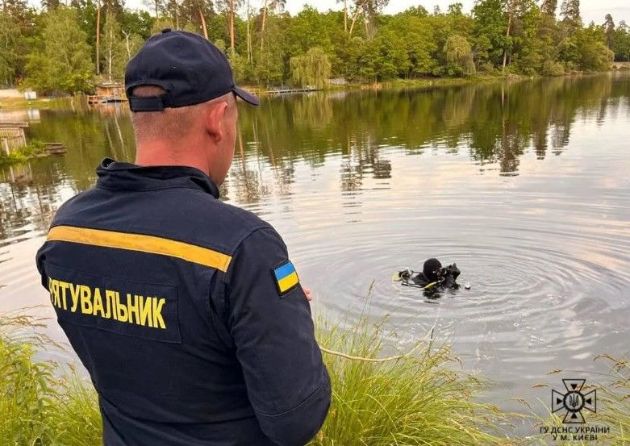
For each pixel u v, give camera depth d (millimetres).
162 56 1262
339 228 9352
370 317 6000
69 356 5156
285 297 1180
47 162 19234
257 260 1153
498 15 63344
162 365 1205
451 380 3336
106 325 1249
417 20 63344
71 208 1353
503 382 4605
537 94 37938
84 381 3732
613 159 13680
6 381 2805
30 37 59438
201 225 1172
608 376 4617
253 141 21312
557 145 16375
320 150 18188
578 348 5133
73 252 1283
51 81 48594
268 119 29406
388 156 16266
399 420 2867
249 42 53500
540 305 6090
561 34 70625
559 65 65875
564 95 35812
